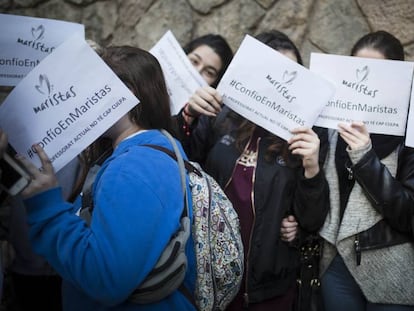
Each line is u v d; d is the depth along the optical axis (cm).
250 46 152
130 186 100
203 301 120
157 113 121
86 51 104
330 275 169
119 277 96
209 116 184
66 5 296
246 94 154
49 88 103
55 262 101
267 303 161
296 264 167
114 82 106
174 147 118
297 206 161
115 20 295
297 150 152
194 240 118
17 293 185
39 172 101
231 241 124
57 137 104
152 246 100
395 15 253
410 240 158
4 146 96
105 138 133
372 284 158
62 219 101
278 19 275
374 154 154
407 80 152
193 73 187
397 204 151
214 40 217
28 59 146
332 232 163
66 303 115
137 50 122
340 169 166
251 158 165
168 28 287
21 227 169
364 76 153
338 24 265
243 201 160
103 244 96
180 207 107
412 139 152
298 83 150
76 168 167
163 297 105
